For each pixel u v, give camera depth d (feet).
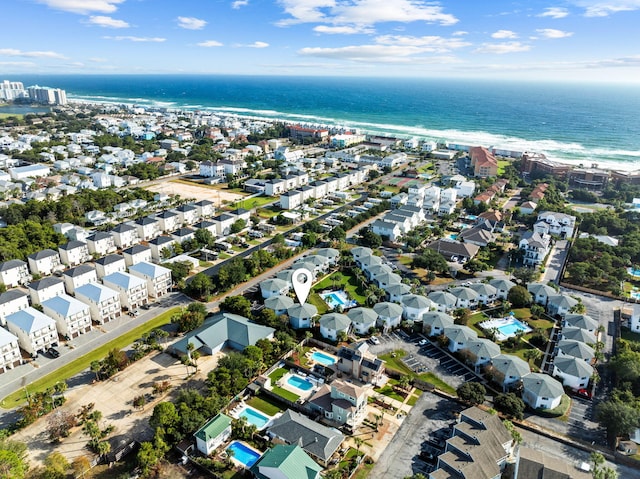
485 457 301.84
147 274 544.21
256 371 406.41
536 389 371.56
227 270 567.18
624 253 650.43
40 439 334.85
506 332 487.61
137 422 351.25
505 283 555.28
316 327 488.44
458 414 365.81
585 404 383.65
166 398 377.50
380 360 402.11
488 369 412.36
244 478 305.12
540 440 342.23
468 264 622.13
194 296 549.13
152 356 434.30
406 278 586.04
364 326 476.54
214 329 449.48
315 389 393.70
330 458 317.22
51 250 611.47
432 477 290.35
